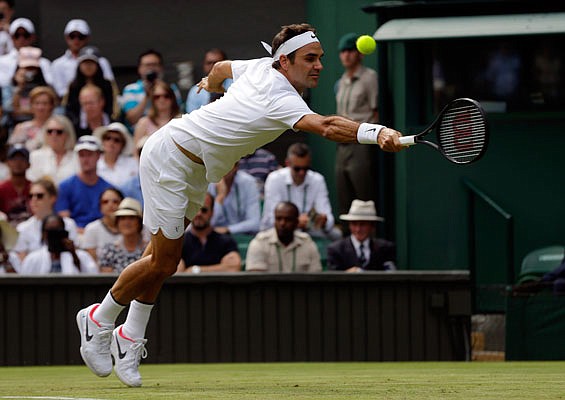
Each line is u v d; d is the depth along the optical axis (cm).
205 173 1445
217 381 1641
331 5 3356
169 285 2572
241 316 2592
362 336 2606
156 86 3272
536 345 2572
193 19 3694
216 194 3147
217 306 2584
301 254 2798
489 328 2622
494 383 1528
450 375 1802
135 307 1483
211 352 2581
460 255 3158
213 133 1397
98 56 3512
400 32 3092
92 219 3097
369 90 3172
